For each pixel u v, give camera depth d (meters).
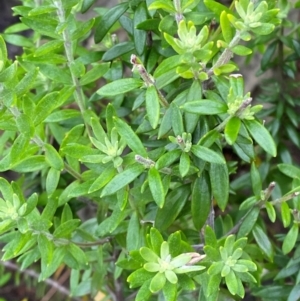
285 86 0.47
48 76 0.34
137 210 0.34
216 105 0.29
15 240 0.31
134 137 0.30
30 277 0.59
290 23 0.44
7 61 0.30
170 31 0.32
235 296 0.38
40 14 0.32
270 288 0.39
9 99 0.28
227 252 0.30
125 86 0.30
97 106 0.48
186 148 0.29
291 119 0.46
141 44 0.35
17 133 0.40
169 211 0.33
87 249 0.42
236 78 0.29
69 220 0.34
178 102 0.31
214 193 0.31
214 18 0.33
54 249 0.35
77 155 0.30
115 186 0.29
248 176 0.46
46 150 0.32
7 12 0.64
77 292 0.46
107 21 0.35
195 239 0.39
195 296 0.37
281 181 0.47
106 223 0.33
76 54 0.40
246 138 0.30
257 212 0.34
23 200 0.31
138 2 0.35
